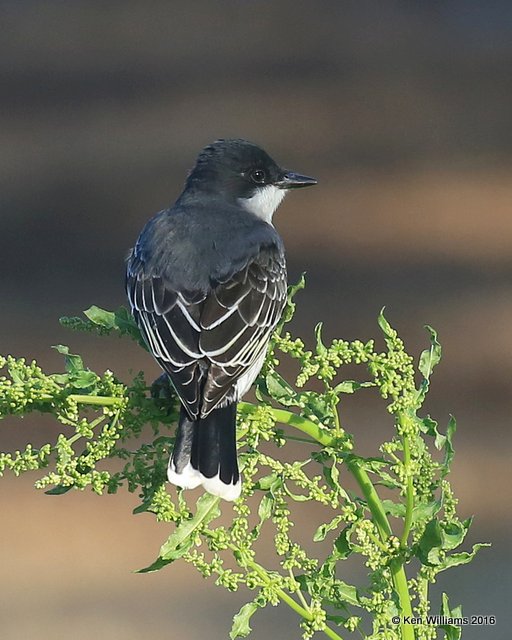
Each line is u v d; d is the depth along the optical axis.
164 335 5.57
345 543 4.36
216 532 4.32
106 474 4.49
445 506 4.43
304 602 4.29
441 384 16.38
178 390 5.21
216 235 6.07
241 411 4.96
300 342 4.63
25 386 4.59
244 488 4.41
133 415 4.68
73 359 4.69
